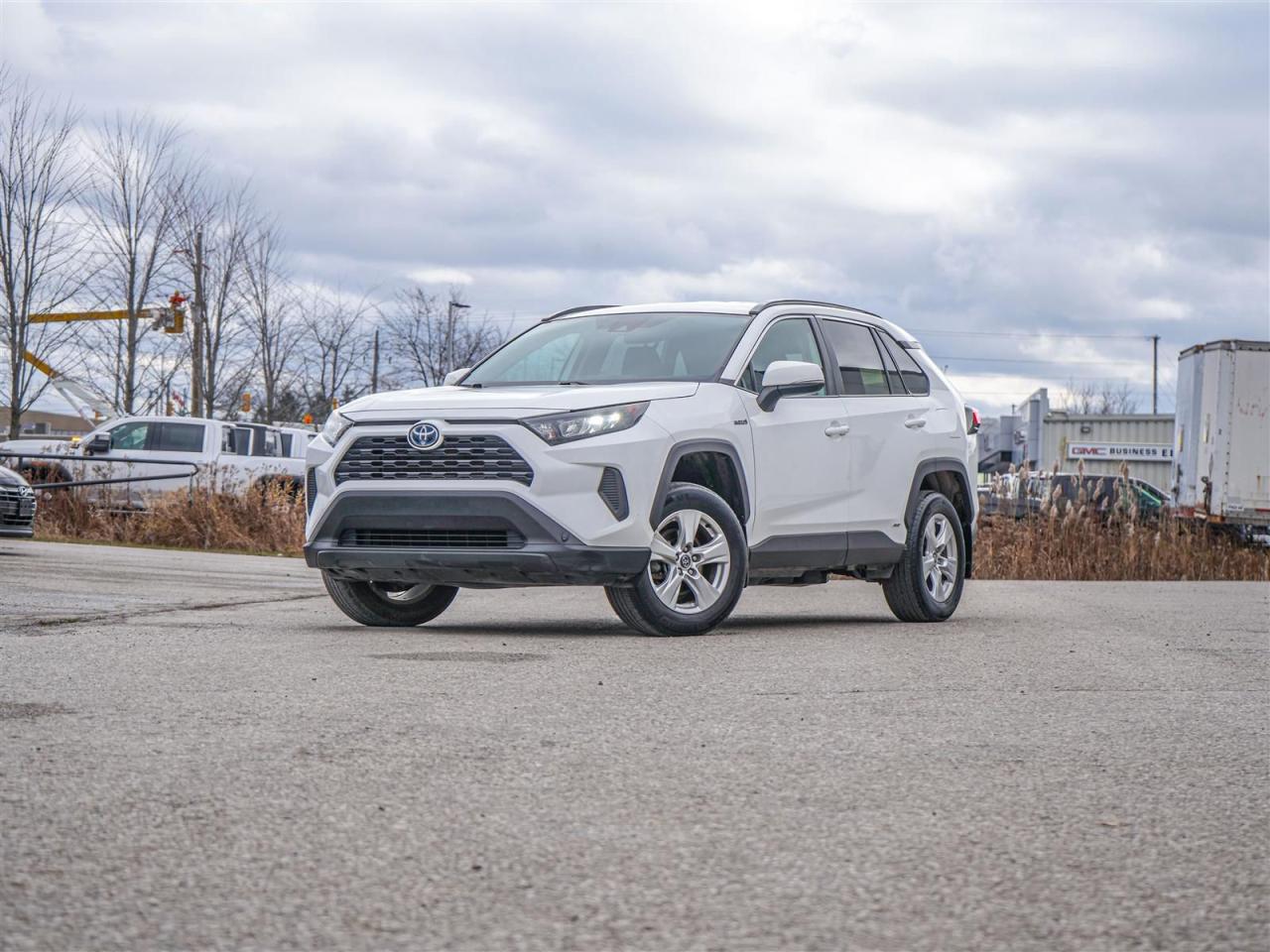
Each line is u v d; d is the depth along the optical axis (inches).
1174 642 307.9
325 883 112.8
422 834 128.0
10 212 1149.7
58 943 97.8
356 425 300.7
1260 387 942.4
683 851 123.8
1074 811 140.9
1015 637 315.6
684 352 331.0
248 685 214.5
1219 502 943.0
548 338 350.6
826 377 351.3
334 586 317.7
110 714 187.0
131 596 399.2
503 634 304.2
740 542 312.2
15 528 561.6
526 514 286.5
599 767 158.1
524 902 108.4
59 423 2842.0
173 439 946.7
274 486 815.1
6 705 193.8
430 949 98.0
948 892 113.0
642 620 299.9
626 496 292.4
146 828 128.5
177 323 1295.5
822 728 185.3
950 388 395.2
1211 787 152.9
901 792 148.2
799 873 117.6
